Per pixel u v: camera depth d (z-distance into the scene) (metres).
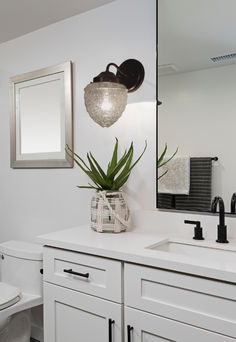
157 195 1.79
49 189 2.32
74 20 2.17
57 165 2.23
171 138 1.75
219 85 1.61
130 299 1.29
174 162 1.74
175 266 1.16
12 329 1.97
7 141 2.60
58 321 1.55
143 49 1.87
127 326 1.29
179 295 1.17
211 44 1.63
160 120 1.78
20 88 2.47
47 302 1.59
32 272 2.01
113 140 1.99
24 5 2.04
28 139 2.43
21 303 1.86
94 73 2.07
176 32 1.73
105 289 1.37
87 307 1.43
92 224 1.74
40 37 2.37
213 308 1.10
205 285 1.11
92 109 1.71
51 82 2.29
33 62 2.41
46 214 2.33
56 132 2.26
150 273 1.24
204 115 1.65
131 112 1.91
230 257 1.41
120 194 1.72
